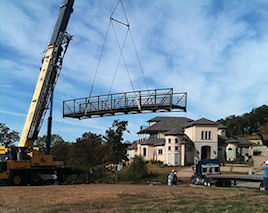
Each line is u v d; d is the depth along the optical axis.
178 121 70.50
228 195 14.42
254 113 120.25
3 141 57.22
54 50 28.09
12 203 12.61
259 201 11.83
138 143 66.00
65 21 29.06
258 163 47.78
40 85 27.31
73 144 64.00
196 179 26.06
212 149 57.41
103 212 9.52
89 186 21.38
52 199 13.65
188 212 9.26
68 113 28.27
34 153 26.17
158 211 9.48
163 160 58.53
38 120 26.98
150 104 24.05
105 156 56.09
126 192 16.19
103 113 26.64
